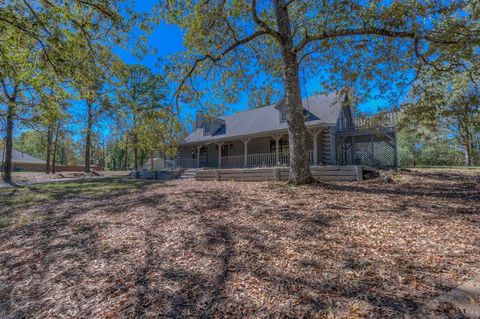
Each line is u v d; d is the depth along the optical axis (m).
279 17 7.86
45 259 3.94
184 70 8.92
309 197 6.07
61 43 5.52
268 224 4.38
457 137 20.83
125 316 2.41
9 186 12.29
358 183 7.98
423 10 5.59
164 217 5.34
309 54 8.95
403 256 2.96
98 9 5.96
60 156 46.19
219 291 2.60
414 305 2.07
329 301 2.25
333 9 7.00
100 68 7.75
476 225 3.85
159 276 3.05
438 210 4.71
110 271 3.34
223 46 9.27
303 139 7.68
